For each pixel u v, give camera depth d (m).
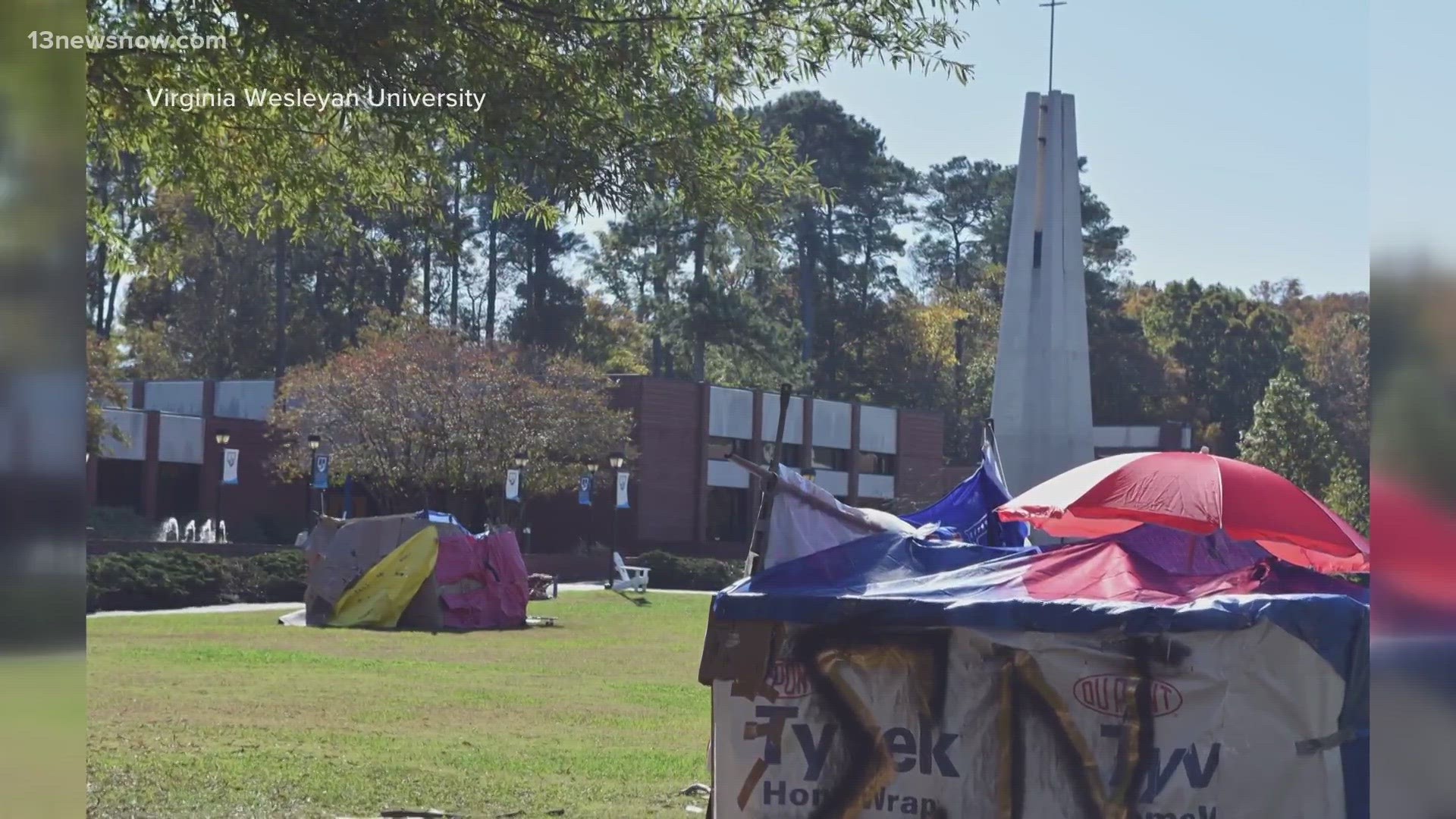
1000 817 6.34
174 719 13.06
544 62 11.81
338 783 9.73
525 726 13.52
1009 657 6.40
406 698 15.55
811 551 7.59
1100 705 6.27
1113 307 88.06
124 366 77.56
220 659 19.38
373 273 81.38
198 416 56.31
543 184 12.15
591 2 12.02
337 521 28.14
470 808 8.95
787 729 6.63
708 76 12.51
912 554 7.50
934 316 93.75
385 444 49.28
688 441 58.28
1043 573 7.00
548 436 50.19
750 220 12.80
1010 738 6.37
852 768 6.55
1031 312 37.69
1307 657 6.08
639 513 56.75
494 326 86.56
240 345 77.00
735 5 12.29
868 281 91.69
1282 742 6.07
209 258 75.94
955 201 107.19
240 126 12.64
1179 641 6.19
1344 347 86.50
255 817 8.52
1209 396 85.75
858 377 89.62
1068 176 37.84
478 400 49.38
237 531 53.94
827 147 82.12
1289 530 7.86
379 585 27.30
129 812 8.55
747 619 6.72
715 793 6.75
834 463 64.50
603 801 9.37
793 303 92.00
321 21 10.55
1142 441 67.62
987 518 11.86
